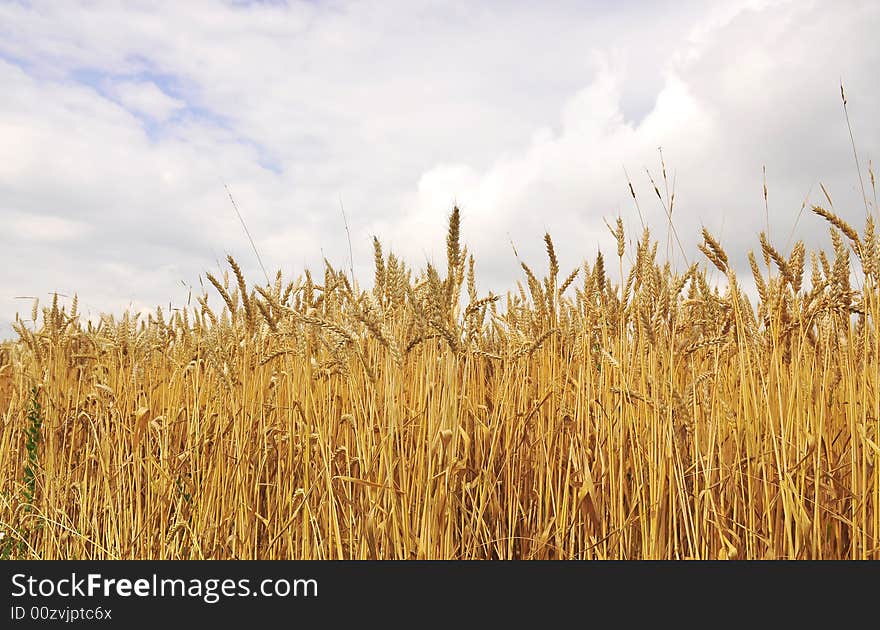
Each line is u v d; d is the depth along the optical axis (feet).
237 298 5.42
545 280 5.23
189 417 5.76
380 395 4.89
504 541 5.01
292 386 5.22
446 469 4.61
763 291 4.87
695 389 4.76
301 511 5.13
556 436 5.07
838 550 4.70
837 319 4.97
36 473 5.95
